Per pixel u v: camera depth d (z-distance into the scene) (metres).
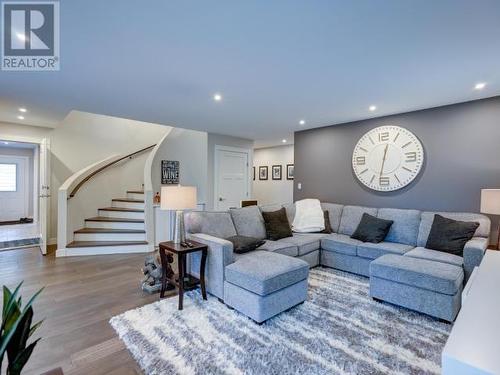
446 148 3.59
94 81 2.79
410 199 3.91
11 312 0.97
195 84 2.88
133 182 6.17
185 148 6.15
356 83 2.85
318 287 3.08
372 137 4.29
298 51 2.16
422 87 2.94
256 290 2.27
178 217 2.78
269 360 1.82
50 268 3.70
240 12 1.66
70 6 1.61
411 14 1.67
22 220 7.45
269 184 8.02
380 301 2.71
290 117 4.30
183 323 2.28
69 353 1.89
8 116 4.17
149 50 2.15
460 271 2.46
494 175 3.23
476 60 2.30
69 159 5.33
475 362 0.65
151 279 2.96
